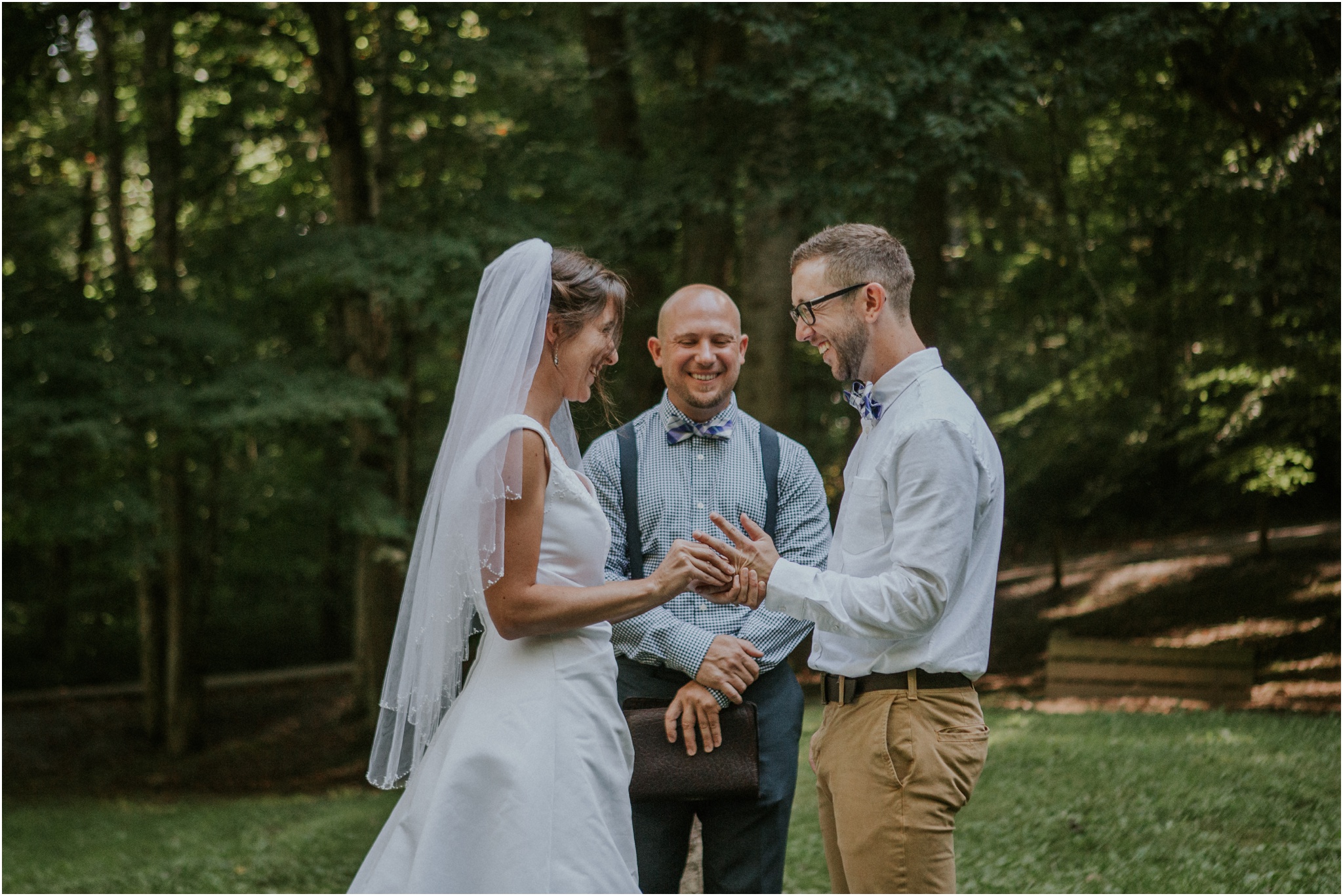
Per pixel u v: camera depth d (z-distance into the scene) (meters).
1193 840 5.32
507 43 10.89
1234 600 13.24
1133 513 15.16
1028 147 10.91
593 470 3.29
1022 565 17.69
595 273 2.62
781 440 3.35
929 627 2.41
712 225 10.86
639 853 3.07
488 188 10.90
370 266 9.88
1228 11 8.34
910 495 2.43
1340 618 11.86
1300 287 9.38
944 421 2.44
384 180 12.65
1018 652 13.57
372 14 12.00
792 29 8.34
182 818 9.80
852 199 8.85
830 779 2.65
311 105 12.69
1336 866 4.76
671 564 2.51
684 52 9.71
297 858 7.34
